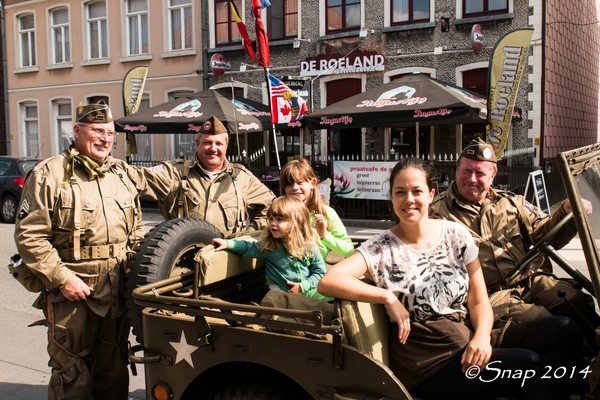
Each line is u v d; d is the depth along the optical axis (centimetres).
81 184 338
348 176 1209
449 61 1416
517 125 1336
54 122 2097
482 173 342
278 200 329
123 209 352
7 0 2130
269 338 252
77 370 336
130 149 1510
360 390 233
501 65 1023
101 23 1956
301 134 1620
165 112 1312
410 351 264
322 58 1570
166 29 1822
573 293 323
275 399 259
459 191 354
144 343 288
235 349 261
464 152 350
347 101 1167
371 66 1505
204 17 1736
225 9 1716
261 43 929
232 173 436
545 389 246
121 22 1892
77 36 1989
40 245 318
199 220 362
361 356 233
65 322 332
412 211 264
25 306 655
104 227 339
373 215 1198
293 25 1622
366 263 270
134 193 368
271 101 1044
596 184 270
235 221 424
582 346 281
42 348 521
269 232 332
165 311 290
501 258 334
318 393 242
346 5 1540
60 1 2006
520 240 343
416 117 1052
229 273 328
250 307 252
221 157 422
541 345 262
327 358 239
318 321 237
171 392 280
